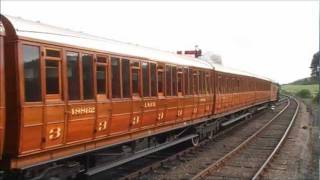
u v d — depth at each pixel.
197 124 21.38
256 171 15.64
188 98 18.78
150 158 17.77
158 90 15.73
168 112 16.66
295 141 23.62
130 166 15.99
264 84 45.94
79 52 11.06
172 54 18.19
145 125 14.83
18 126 9.19
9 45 9.20
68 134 10.62
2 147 8.98
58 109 10.20
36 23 10.14
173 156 17.72
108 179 13.91
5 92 9.11
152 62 15.21
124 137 13.62
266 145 21.95
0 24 9.05
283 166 16.72
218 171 15.68
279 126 31.77
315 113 36.16
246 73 35.12
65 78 10.48
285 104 65.38
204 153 19.48
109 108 12.27
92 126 11.55
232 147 21.31
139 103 14.12
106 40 12.91
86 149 11.59
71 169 11.38
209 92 22.31
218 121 25.62
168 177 14.52
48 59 9.98
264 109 50.31
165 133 17.88
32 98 9.48
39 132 9.68
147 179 14.18
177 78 17.66
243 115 34.12
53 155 10.38
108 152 13.48
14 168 9.36
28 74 9.41
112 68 12.57
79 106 10.95
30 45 9.49
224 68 26.42
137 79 14.12
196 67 20.12
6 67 9.20
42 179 10.33
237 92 29.89
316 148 20.72
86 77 11.32
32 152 9.59
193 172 15.37
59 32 10.66
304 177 14.84
